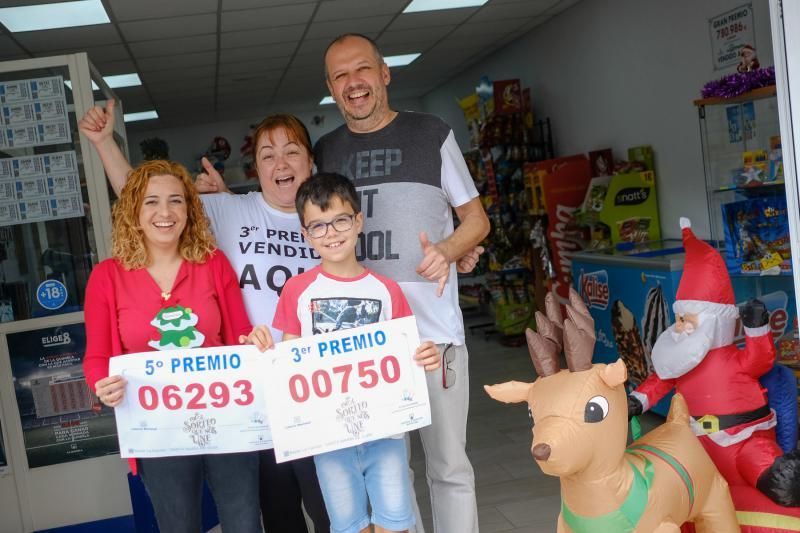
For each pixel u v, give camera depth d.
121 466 4.09
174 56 7.63
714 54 5.60
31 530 4.02
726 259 4.54
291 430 2.26
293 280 2.41
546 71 8.38
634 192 6.39
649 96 6.48
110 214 4.03
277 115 2.76
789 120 2.45
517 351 7.70
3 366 3.97
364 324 2.35
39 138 3.98
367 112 2.70
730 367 2.76
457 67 10.60
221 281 2.51
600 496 2.23
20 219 3.98
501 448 4.83
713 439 2.76
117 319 2.40
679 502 2.34
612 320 5.46
